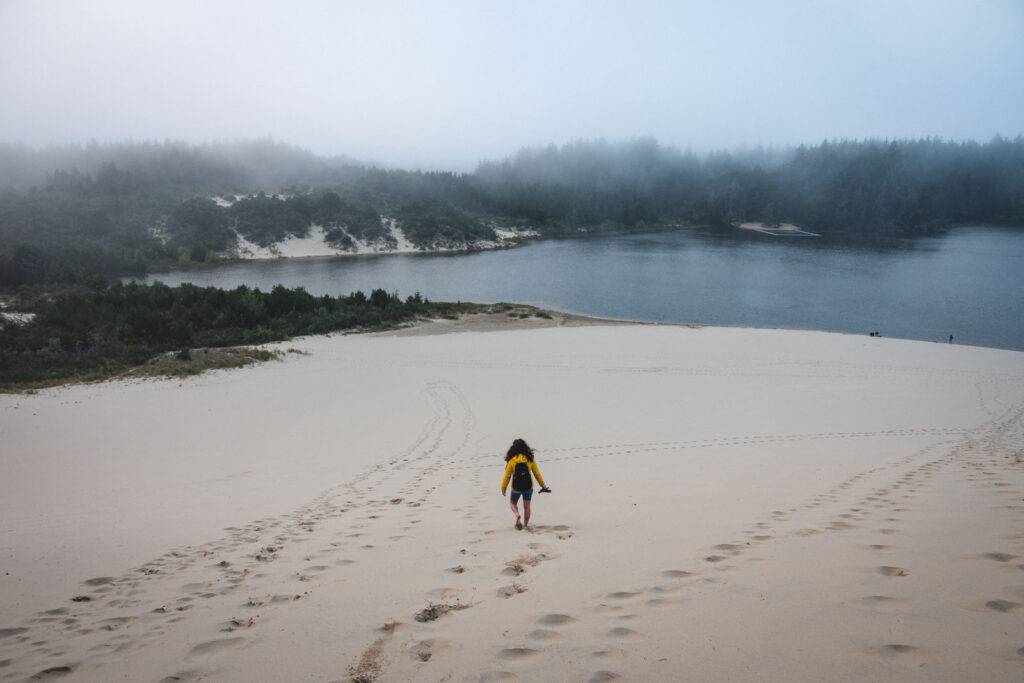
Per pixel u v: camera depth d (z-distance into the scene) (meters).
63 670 3.94
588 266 124.12
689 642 3.54
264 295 58.47
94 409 24.20
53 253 108.06
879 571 4.39
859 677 2.94
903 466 10.48
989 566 4.25
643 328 54.94
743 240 185.12
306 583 5.50
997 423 17.95
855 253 143.75
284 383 30.17
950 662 2.99
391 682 3.43
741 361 38.25
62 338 41.34
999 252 144.25
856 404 23.05
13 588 5.80
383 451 16.06
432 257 148.50
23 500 11.83
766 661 3.20
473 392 27.88
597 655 3.51
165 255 142.25
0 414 23.22
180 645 4.24
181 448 17.47
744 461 12.25
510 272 116.56
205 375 31.88
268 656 3.93
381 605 4.72
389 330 52.69
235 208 177.50
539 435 18.22
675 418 20.97
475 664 3.55
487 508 8.77
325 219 175.88
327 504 9.73
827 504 7.34
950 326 66.50
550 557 5.73
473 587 4.99
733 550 5.39
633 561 5.30
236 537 7.64
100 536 7.94
